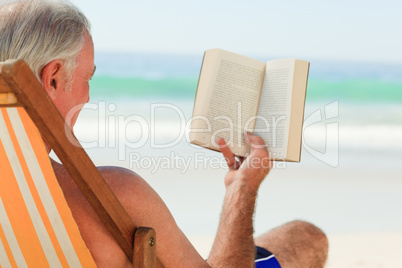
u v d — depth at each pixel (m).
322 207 10.83
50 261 2.29
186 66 36.59
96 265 2.28
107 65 35.62
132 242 2.25
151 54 38.97
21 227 2.24
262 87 3.52
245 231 2.91
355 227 9.55
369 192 12.26
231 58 3.56
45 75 2.22
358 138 20.50
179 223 9.45
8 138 1.98
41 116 1.85
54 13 2.24
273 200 11.16
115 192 2.27
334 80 34.81
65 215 2.10
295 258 3.67
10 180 2.11
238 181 3.05
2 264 2.43
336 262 7.57
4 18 2.22
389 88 33.62
